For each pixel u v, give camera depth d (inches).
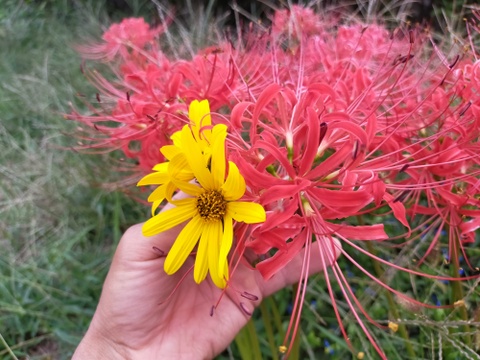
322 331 16.6
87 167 22.1
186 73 11.2
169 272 7.9
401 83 11.4
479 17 13.9
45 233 23.0
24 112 27.7
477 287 15.0
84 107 26.1
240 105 8.3
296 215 8.0
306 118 8.0
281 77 11.5
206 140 7.6
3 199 23.5
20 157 25.0
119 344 11.5
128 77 12.4
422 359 14.1
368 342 15.8
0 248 21.9
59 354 19.8
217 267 7.7
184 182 7.7
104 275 20.5
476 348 13.4
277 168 9.2
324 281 18.2
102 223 22.2
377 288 14.7
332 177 8.1
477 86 9.7
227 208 7.7
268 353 17.2
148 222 7.9
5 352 19.1
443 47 16.0
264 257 10.6
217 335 12.0
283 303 17.9
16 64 32.3
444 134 9.6
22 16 38.2
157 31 16.7
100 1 37.6
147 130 11.4
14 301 19.5
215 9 32.3
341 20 21.0
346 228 8.2
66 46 31.9
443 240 17.6
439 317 14.3
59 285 20.9
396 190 11.0
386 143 9.9
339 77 10.7
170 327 11.9
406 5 21.7
